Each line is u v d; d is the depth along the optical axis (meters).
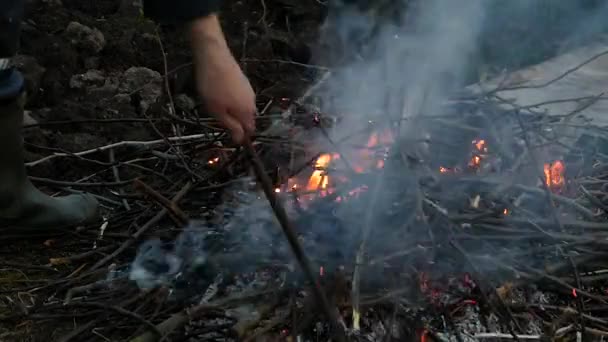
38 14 3.66
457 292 2.29
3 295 2.41
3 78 2.38
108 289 2.41
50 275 2.52
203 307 2.16
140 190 2.43
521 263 2.38
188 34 1.96
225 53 1.97
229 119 2.00
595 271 2.47
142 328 2.20
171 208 2.46
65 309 2.33
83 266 2.53
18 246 2.67
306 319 2.15
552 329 2.20
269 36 3.91
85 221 2.72
